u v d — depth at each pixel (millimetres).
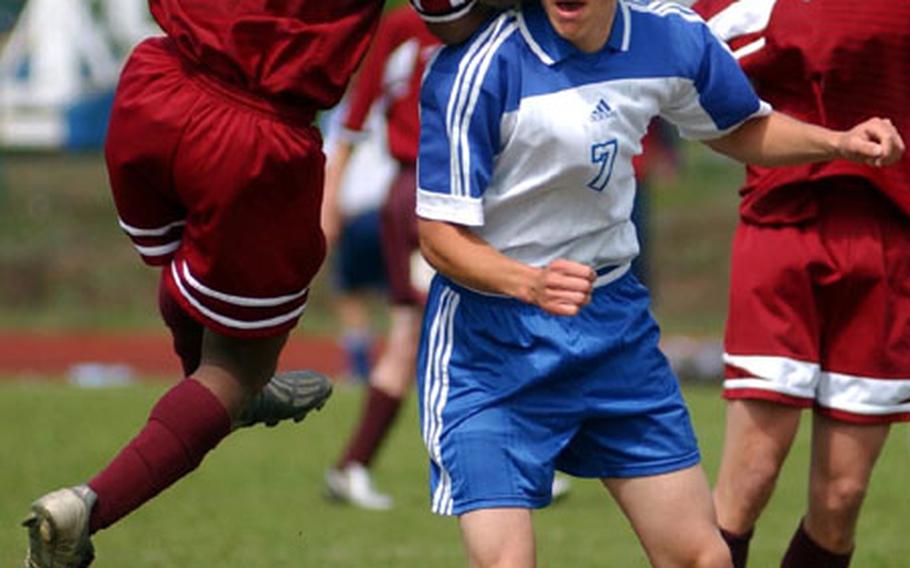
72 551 14359
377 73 26719
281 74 14422
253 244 14578
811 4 17062
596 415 14938
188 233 14789
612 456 15070
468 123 14359
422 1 14453
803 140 15312
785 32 17109
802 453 30422
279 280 14750
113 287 60125
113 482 14531
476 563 14492
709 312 58281
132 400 37750
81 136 57969
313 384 16219
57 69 57656
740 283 17406
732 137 15594
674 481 14938
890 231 17266
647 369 15070
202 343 15430
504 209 14758
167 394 14992
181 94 14531
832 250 17188
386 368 26484
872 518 24344
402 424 35438
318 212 14828
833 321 17344
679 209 64375
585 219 14859
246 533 23578
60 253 61719
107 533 23422
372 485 27406
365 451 26188
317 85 14555
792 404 17172
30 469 28469
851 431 17359
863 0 16891
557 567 21094
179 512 25219
